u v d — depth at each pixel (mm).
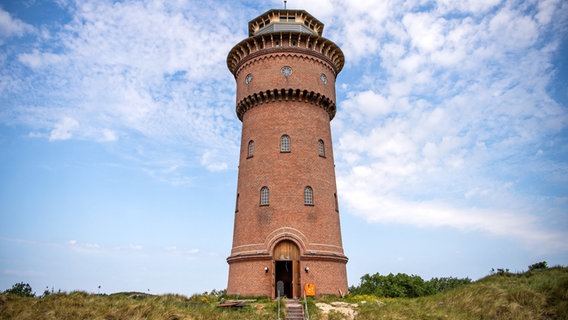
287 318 25688
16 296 25297
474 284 33969
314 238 33969
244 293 32719
